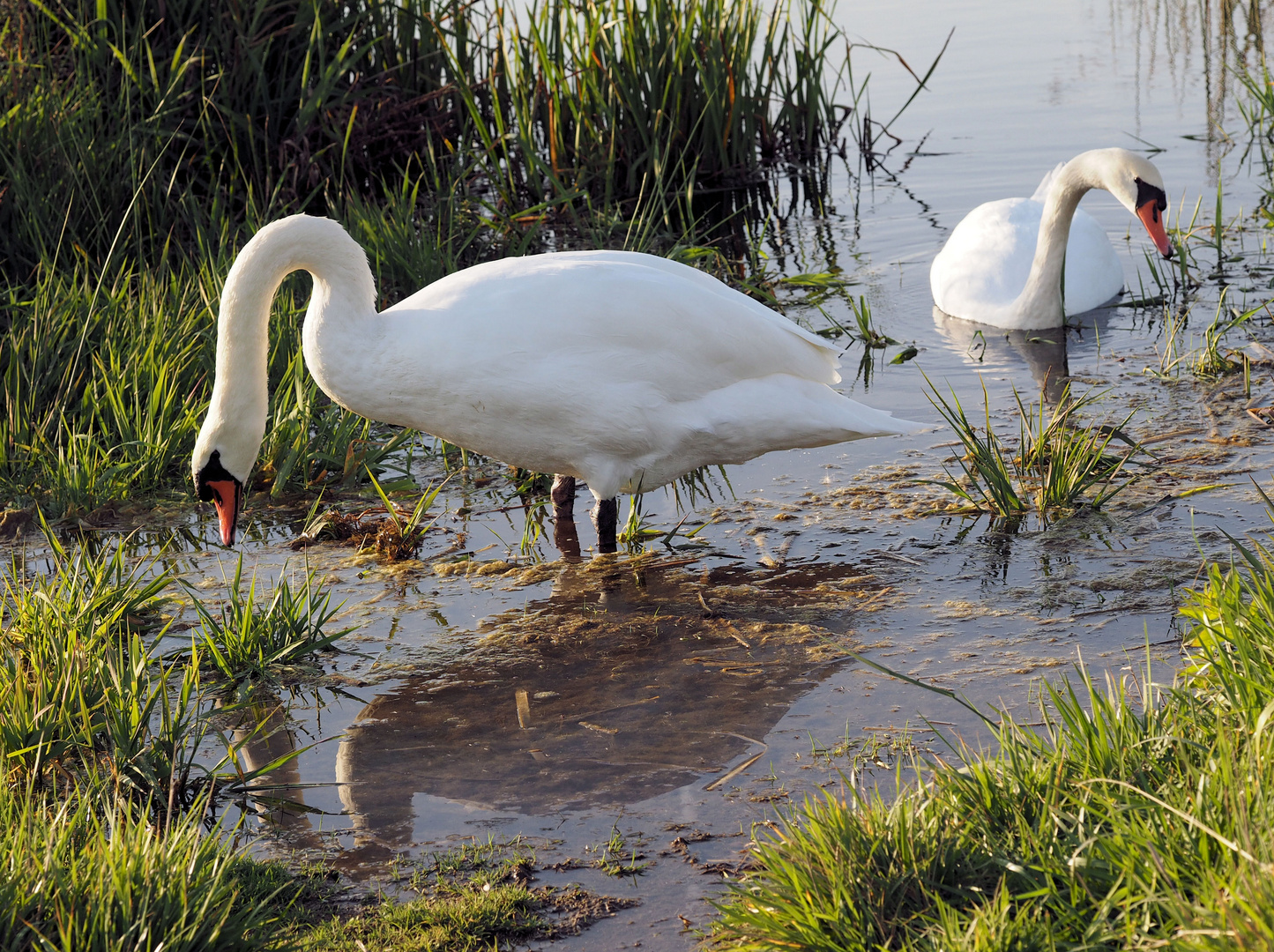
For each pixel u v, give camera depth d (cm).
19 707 561
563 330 687
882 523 779
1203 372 965
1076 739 455
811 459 884
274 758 573
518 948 438
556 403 696
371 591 737
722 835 495
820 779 526
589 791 532
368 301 711
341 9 1541
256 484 885
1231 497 765
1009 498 771
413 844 504
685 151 1490
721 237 1377
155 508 859
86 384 977
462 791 540
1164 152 1492
